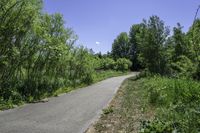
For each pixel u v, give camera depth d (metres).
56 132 9.38
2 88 16.62
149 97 16.14
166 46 50.94
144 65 53.94
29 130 9.50
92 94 21.94
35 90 19.27
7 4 16.47
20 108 14.20
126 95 20.95
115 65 79.00
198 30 14.82
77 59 34.06
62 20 24.03
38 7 18.22
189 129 7.48
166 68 49.41
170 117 9.19
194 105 10.14
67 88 25.16
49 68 23.89
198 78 17.22
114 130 9.45
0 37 16.59
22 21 17.61
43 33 20.78
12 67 17.86
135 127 9.28
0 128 9.66
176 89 14.04
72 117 12.10
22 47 18.75
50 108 14.41
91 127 10.17
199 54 15.97
